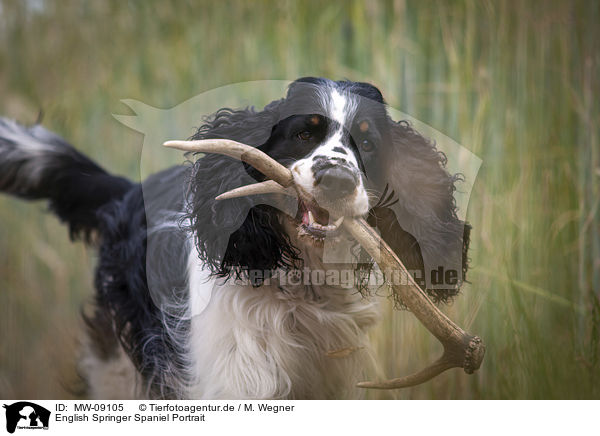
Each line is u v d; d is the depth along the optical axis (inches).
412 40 165.0
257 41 177.6
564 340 134.0
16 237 190.2
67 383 160.1
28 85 205.3
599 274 136.9
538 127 147.8
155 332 117.7
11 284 186.5
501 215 140.1
